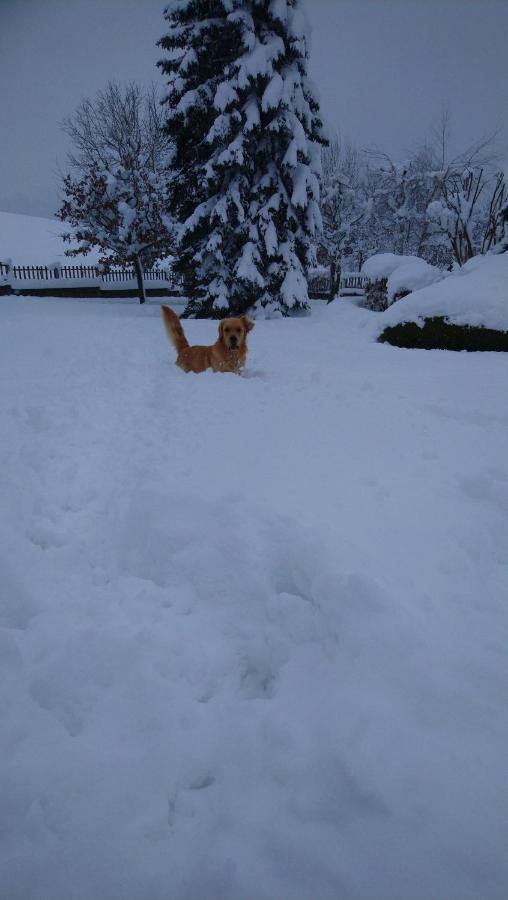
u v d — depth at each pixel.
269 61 13.17
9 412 3.88
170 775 1.17
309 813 1.06
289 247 14.65
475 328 7.85
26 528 2.32
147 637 1.59
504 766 1.09
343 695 1.32
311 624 1.65
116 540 2.26
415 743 1.15
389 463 2.86
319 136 14.99
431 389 4.76
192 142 14.87
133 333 9.77
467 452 3.02
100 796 1.11
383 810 1.03
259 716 1.34
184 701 1.40
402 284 12.06
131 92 22.56
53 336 8.78
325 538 1.99
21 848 1.01
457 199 14.84
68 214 18.86
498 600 1.68
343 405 4.20
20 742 1.24
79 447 3.29
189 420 3.89
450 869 0.91
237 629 1.72
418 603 1.64
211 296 14.96
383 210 32.84
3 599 1.77
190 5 13.68
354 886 0.91
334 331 10.67
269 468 2.81
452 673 1.34
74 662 1.49
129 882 0.95
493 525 2.15
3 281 23.11
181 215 16.28
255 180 14.17
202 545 2.02
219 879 0.95
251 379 5.42
